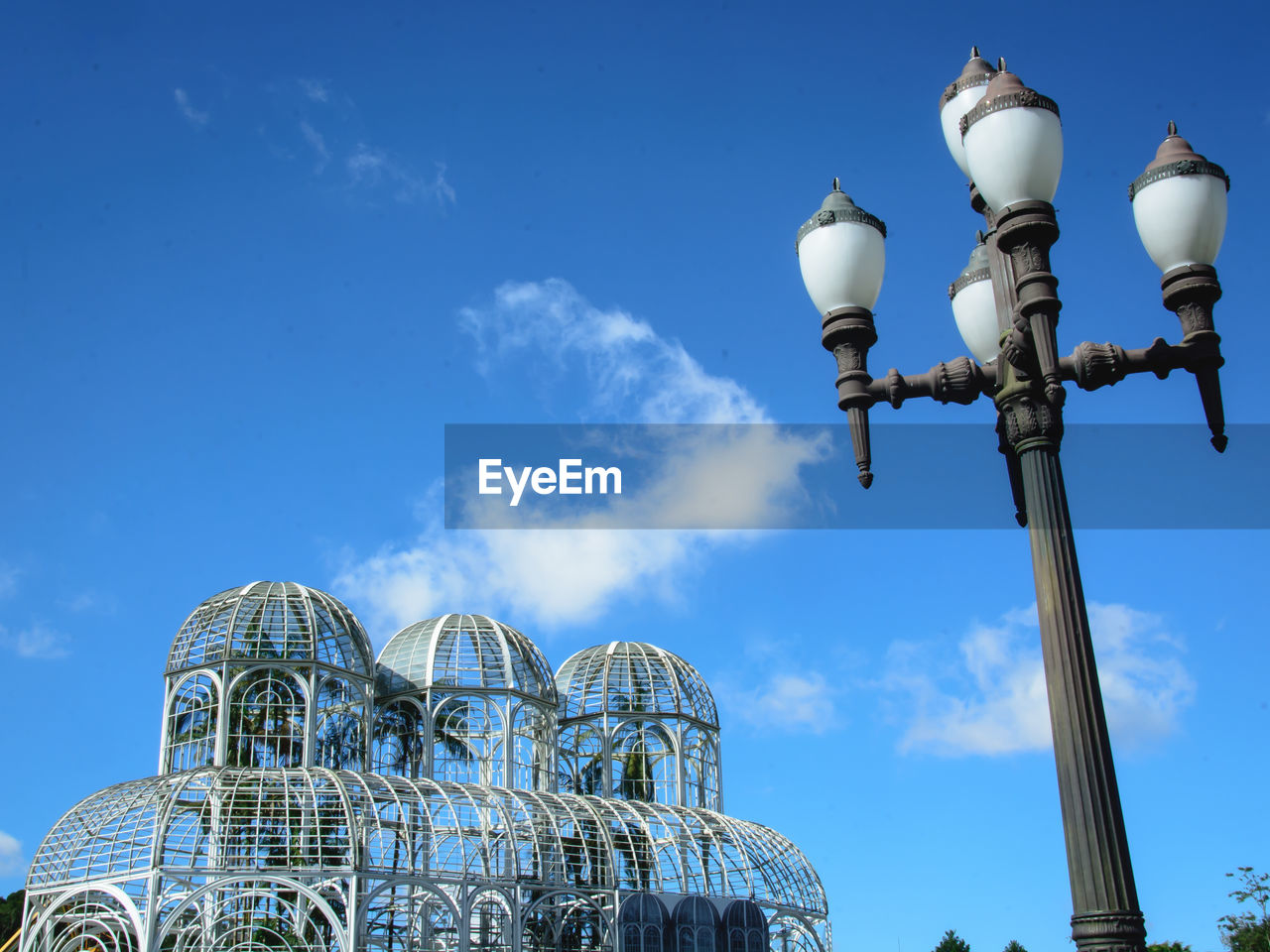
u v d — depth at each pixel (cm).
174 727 4653
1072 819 980
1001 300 1139
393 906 4269
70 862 3912
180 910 3650
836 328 1166
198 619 4797
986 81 1230
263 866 3853
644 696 5650
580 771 5619
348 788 4050
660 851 4675
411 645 5312
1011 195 1065
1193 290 1131
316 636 4747
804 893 5000
